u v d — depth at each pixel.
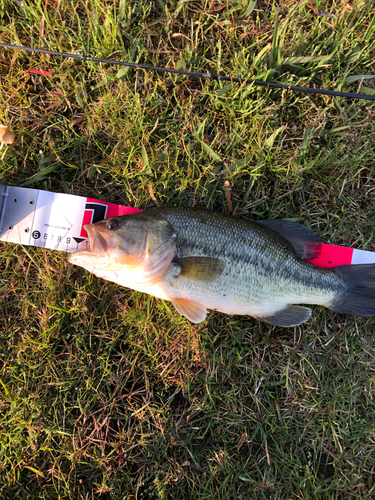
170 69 0.47
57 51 0.49
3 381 0.48
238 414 0.49
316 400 0.50
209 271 0.43
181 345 0.49
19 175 0.49
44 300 0.49
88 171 0.49
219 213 0.45
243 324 0.50
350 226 0.52
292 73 0.51
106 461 0.47
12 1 0.49
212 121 0.50
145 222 0.43
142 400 0.49
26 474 0.47
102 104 0.49
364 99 0.50
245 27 0.50
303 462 0.50
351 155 0.51
